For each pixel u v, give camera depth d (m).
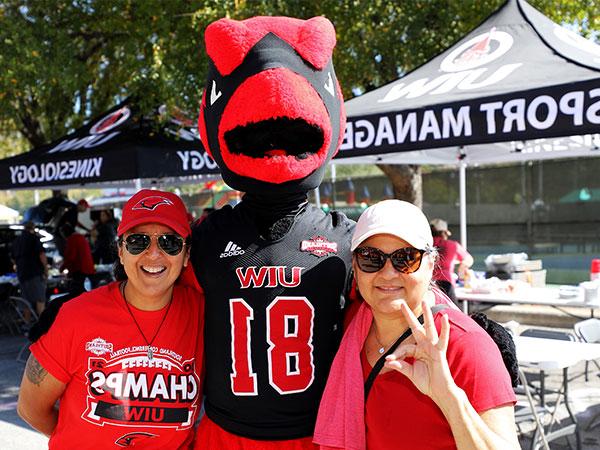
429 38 6.95
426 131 3.82
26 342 8.76
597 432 4.88
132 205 2.31
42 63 7.25
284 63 2.22
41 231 13.03
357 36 6.98
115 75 9.90
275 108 2.12
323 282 2.33
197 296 2.47
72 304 2.36
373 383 2.02
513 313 8.95
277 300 2.30
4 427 5.36
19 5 8.27
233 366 2.32
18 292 9.87
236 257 2.35
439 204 19.98
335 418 2.07
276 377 2.29
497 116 3.55
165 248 2.25
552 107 3.36
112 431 2.29
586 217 17.39
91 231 13.16
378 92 4.50
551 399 5.62
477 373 1.80
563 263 14.19
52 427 2.56
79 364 2.30
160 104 6.90
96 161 6.03
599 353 4.07
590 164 17.31
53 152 6.70
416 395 1.92
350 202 20.44
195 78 6.83
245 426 2.30
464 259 7.00
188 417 2.36
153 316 2.32
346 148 4.20
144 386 2.30
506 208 18.73
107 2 7.72
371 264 1.99
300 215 2.43
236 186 2.34
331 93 2.39
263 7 6.40
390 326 2.04
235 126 2.20
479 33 4.79
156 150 5.84
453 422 1.75
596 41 8.01
